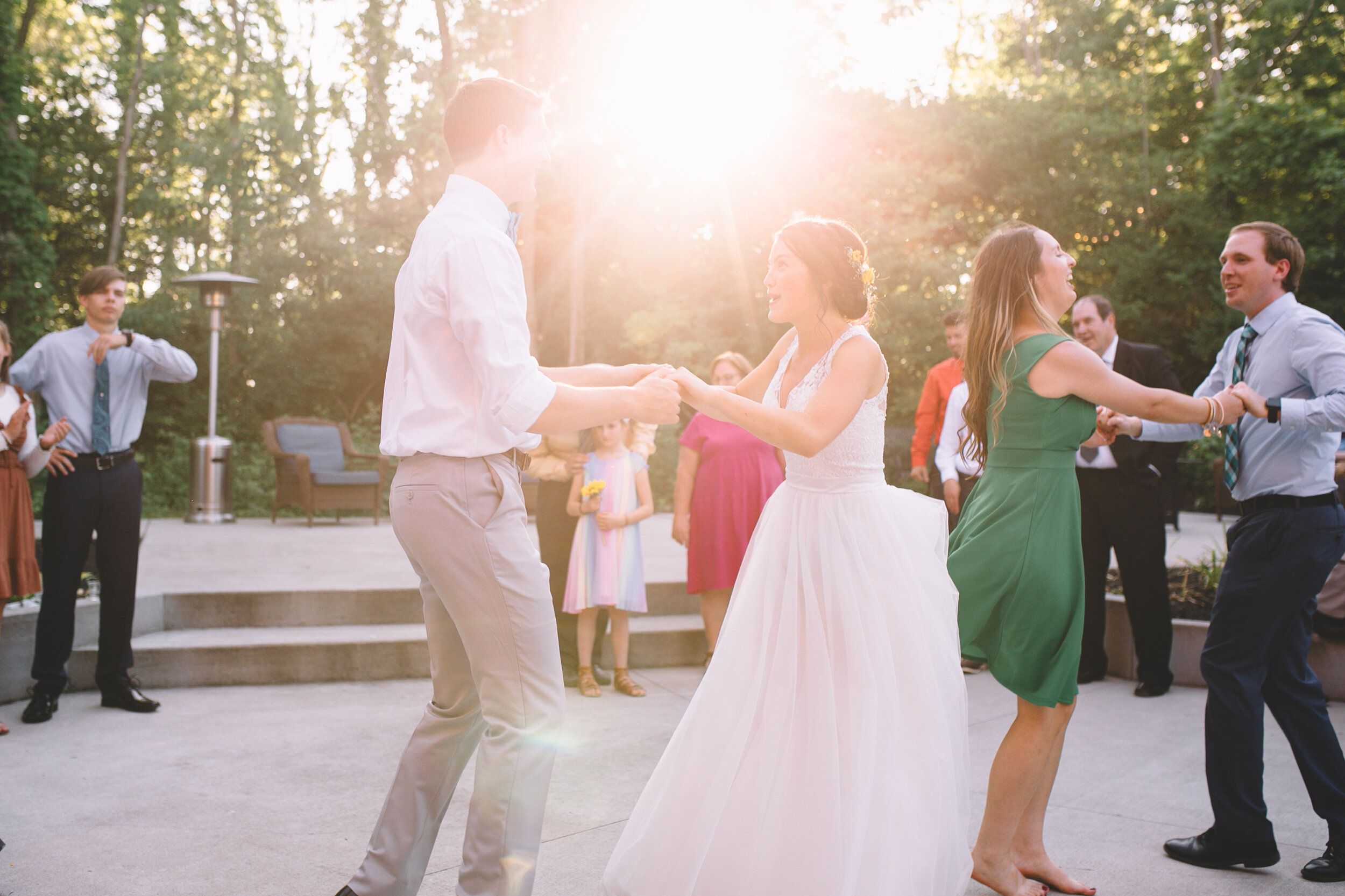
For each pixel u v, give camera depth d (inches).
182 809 121.6
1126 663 200.7
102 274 162.9
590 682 183.9
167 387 654.5
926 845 83.6
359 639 194.4
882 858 81.4
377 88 751.7
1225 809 107.3
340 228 700.0
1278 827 120.8
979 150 660.7
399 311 85.1
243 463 576.1
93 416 161.8
